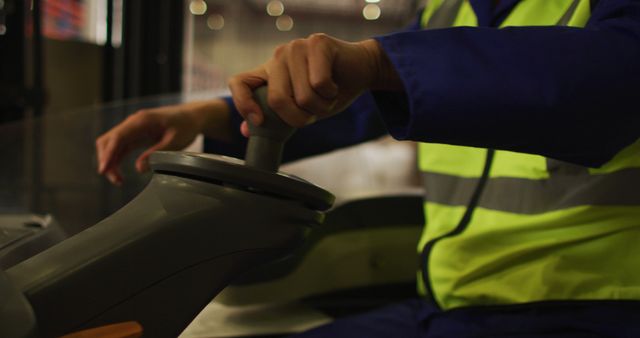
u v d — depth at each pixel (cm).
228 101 78
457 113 38
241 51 1294
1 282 31
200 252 36
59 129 90
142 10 233
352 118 90
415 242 109
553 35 40
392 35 41
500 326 61
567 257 60
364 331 71
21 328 29
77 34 245
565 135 40
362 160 141
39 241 50
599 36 41
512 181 66
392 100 43
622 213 57
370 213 105
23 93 176
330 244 99
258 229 37
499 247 65
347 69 39
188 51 264
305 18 1291
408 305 80
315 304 99
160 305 36
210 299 38
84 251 34
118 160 73
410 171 146
